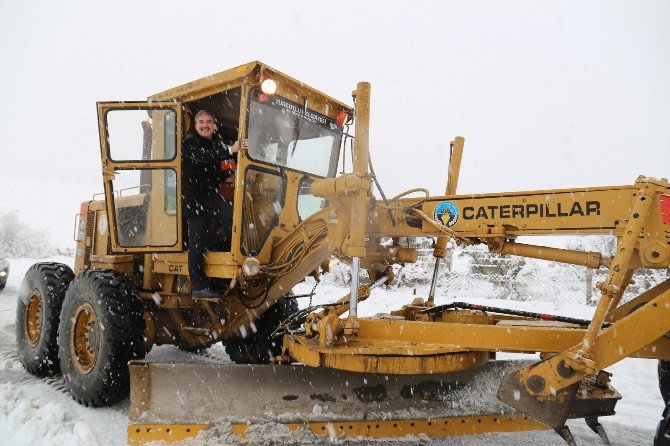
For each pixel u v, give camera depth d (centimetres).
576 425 371
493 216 290
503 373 345
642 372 534
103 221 541
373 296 1065
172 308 468
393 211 324
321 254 377
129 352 400
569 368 236
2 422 349
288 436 305
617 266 237
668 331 233
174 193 448
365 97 311
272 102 418
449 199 306
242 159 399
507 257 1124
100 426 356
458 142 376
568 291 1020
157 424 303
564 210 269
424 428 320
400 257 367
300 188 468
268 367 320
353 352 277
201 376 314
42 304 493
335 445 308
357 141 310
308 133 462
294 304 493
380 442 314
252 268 374
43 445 311
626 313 300
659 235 245
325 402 320
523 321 321
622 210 254
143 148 462
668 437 237
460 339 284
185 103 459
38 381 475
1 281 1140
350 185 302
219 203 439
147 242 474
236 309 439
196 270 421
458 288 1101
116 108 447
